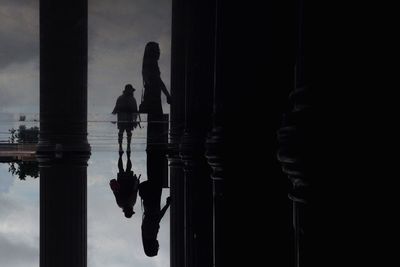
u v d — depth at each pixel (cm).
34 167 1769
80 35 1703
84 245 915
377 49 278
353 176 278
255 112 725
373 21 279
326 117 287
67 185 1301
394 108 271
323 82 295
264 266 643
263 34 743
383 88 274
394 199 271
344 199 283
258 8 740
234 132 716
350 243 285
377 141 272
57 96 1662
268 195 684
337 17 291
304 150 296
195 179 1278
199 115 1392
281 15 730
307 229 306
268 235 663
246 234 663
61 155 1639
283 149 324
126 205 1173
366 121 276
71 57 1686
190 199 1105
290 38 730
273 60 735
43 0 1695
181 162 1748
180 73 1911
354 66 284
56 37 1678
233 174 695
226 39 762
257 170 692
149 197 1240
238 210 682
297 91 318
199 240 848
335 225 288
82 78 1700
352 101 281
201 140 1395
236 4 754
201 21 1370
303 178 304
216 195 720
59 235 947
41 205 1138
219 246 666
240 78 739
